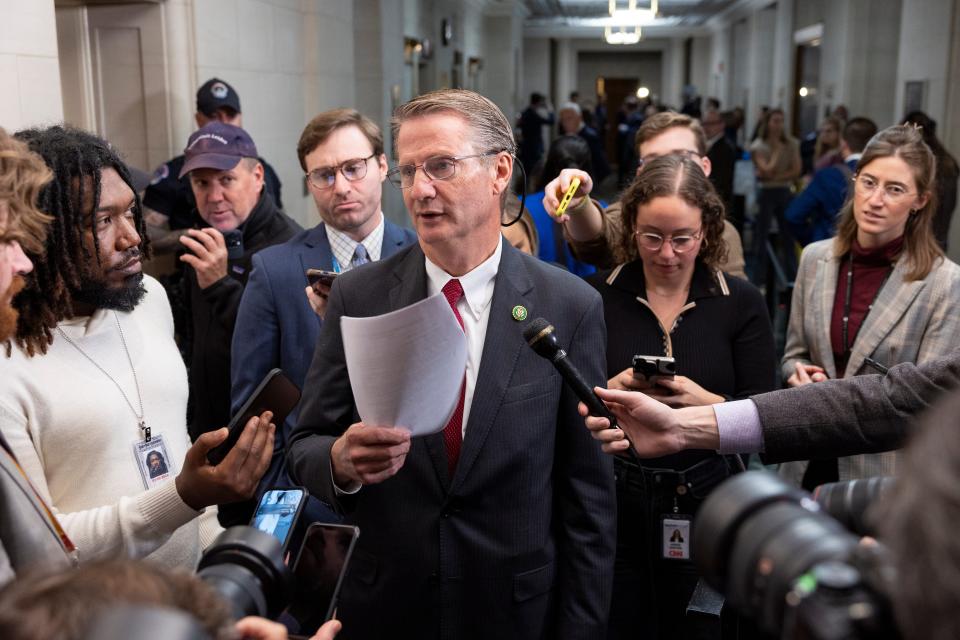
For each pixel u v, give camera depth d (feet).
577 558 5.48
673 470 6.88
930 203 7.98
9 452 3.92
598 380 5.52
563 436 5.56
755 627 5.73
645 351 7.24
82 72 16.29
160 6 16.10
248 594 3.31
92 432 5.03
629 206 7.30
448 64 49.98
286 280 7.94
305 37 22.90
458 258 5.31
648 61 109.50
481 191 5.18
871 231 8.03
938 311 7.86
